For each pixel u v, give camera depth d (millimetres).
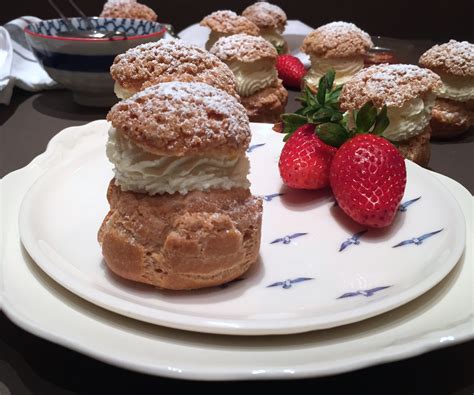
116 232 146
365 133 198
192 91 149
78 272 150
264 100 312
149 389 131
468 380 134
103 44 306
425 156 252
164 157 142
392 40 429
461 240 161
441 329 127
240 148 145
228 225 144
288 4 573
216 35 386
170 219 142
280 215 194
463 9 569
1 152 275
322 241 178
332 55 346
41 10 537
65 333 121
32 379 133
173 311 135
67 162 207
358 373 136
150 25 356
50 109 340
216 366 114
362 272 161
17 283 141
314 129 213
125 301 130
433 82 240
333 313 128
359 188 181
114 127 146
